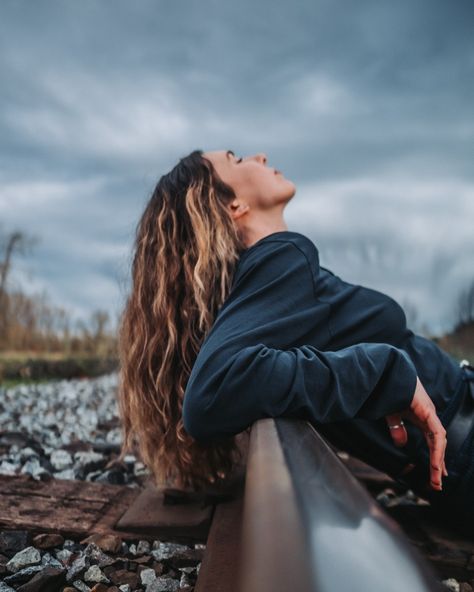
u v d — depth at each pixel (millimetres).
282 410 1066
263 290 1288
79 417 4125
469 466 1421
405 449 1426
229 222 1641
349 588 321
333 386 1084
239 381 1067
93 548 1550
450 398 1470
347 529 397
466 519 1477
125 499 1944
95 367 9430
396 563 357
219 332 1199
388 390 1158
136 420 1661
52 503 1866
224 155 1792
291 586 330
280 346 1219
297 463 591
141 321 1631
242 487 1795
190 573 1485
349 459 2547
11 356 12391
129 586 1412
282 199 1761
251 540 422
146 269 1654
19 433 3006
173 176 1741
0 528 1675
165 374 1554
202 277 1540
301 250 1389
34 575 1413
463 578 1449
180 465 1664
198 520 1670
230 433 1118
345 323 1354
